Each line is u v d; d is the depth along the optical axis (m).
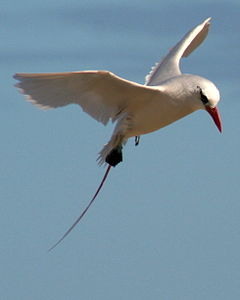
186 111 16.92
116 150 17.28
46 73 16.16
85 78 16.34
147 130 17.12
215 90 16.73
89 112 16.94
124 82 16.38
